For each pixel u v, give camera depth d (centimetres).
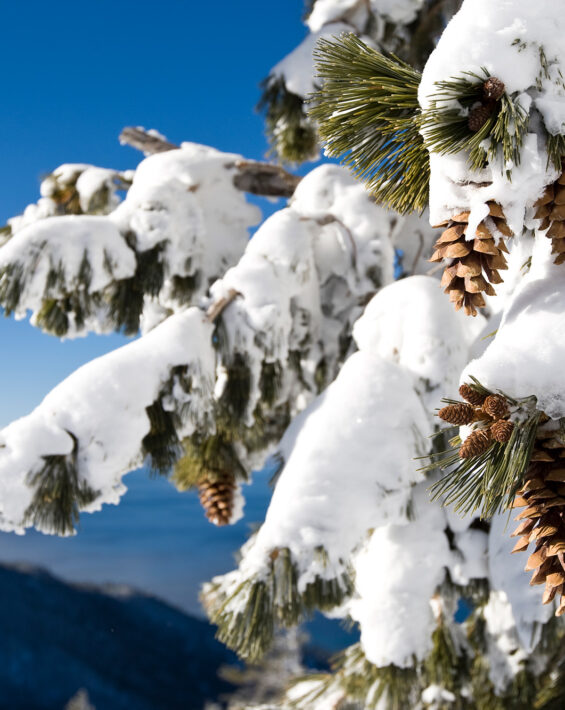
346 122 127
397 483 210
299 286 265
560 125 97
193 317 245
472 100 102
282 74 354
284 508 204
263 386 267
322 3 360
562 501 91
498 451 97
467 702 270
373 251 289
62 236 261
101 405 217
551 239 103
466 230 100
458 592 249
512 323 98
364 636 240
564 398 90
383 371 223
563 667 280
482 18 100
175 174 308
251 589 199
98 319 287
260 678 1386
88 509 218
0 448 212
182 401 232
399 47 371
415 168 126
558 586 91
